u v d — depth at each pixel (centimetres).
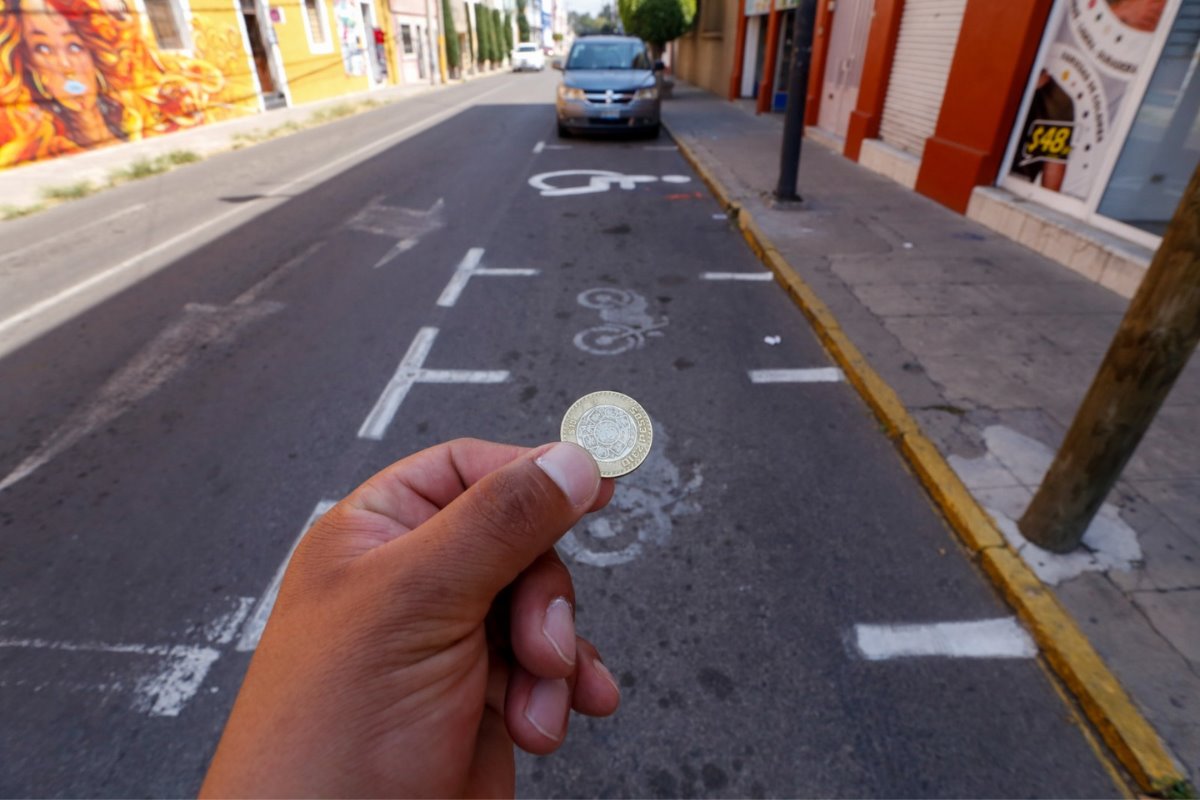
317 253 632
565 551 268
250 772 75
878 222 676
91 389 396
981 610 238
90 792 184
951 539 271
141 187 937
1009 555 249
